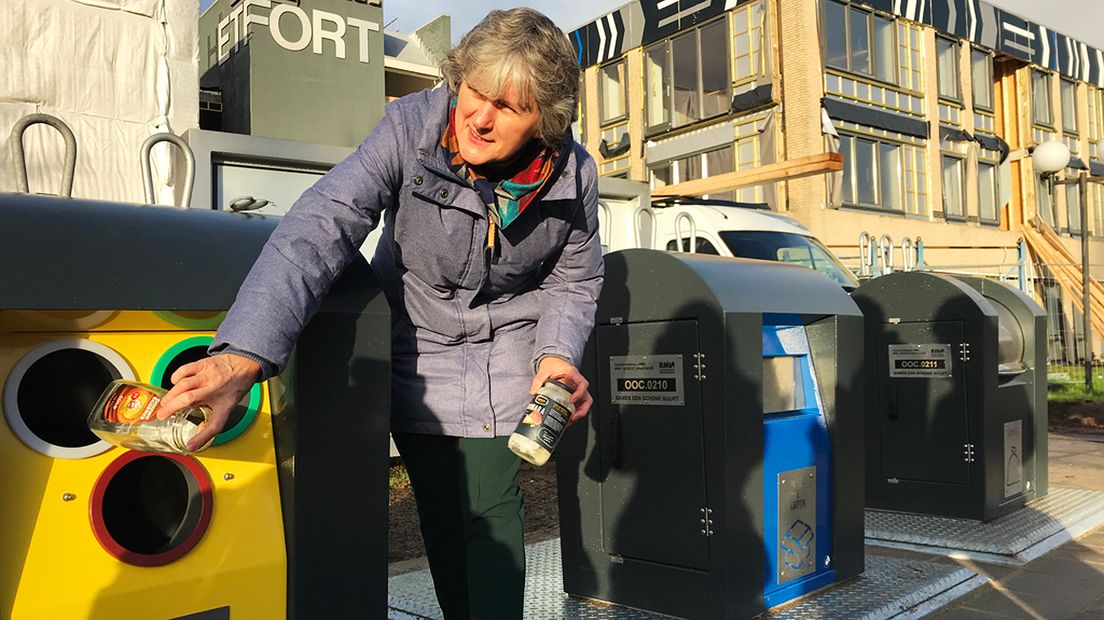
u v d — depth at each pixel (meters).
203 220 1.56
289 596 1.51
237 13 6.21
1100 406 9.91
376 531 1.60
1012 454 4.86
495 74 1.57
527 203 1.76
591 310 2.00
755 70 16.59
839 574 3.36
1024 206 20.95
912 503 4.82
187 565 1.42
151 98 5.53
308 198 1.60
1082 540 4.35
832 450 3.34
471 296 1.90
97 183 5.26
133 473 1.47
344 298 1.58
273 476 1.56
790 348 3.31
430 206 1.76
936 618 3.14
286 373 1.53
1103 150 12.91
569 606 3.20
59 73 5.16
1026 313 5.14
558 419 1.72
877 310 4.97
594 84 20.11
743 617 2.93
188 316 1.49
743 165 16.91
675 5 18.05
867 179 17.16
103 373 1.50
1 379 1.36
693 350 2.96
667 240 8.40
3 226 1.29
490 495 1.97
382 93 6.57
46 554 1.32
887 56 17.75
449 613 2.05
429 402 1.94
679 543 3.00
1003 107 22.17
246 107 6.04
